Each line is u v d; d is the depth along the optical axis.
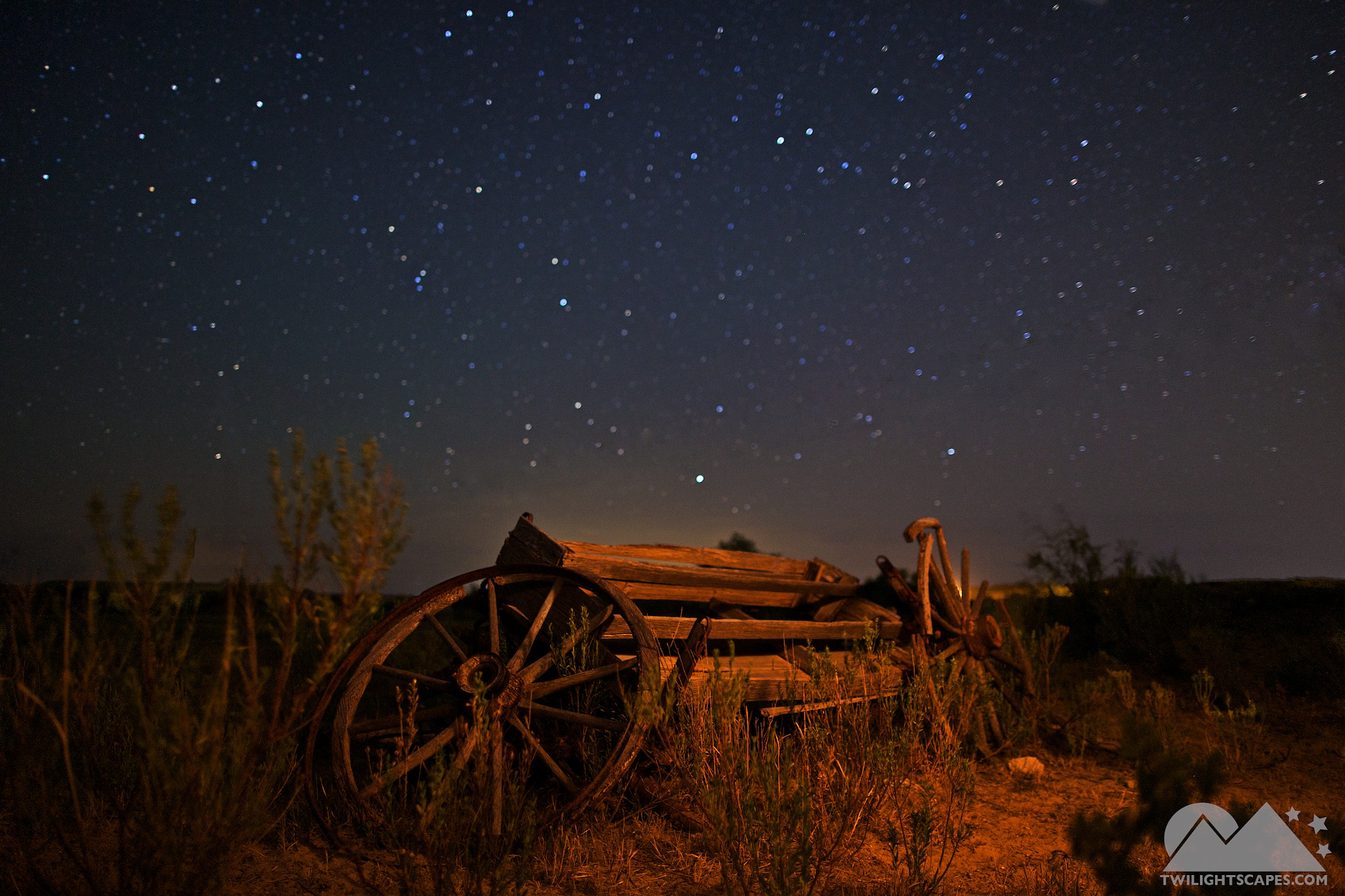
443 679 2.82
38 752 2.07
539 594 3.23
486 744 2.37
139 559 1.77
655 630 3.12
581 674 2.86
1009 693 4.43
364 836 2.48
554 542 3.23
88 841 2.09
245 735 1.94
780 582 4.15
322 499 1.75
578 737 2.99
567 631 3.10
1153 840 2.00
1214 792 1.99
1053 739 4.50
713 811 2.17
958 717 3.73
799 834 2.22
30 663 2.42
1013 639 4.80
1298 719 4.69
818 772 2.70
